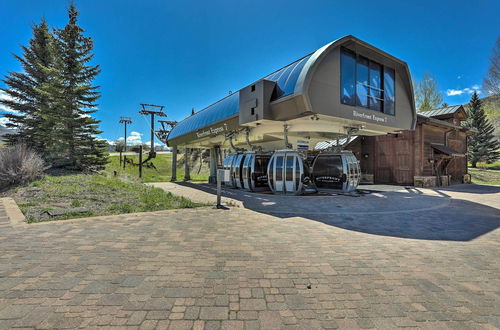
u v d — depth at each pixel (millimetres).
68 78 16969
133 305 2576
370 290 3016
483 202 10477
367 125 13062
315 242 4883
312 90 10008
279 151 12828
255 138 17984
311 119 11414
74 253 4020
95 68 18141
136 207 7941
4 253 3961
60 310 2453
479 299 2842
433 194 13148
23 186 9859
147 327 2221
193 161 43969
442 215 7688
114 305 2564
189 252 4184
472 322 2389
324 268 3652
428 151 18391
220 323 2307
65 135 16375
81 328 2188
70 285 2969
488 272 3602
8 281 3037
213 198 11203
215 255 4078
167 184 19406
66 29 17016
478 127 38438
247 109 11703
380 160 20250
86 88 17125
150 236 5027
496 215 7730
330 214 7688
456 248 4648
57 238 4754
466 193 13703
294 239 5059
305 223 6473
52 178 11609
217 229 5699
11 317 2318
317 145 22578
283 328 2254
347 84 11516
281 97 10445
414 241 5051
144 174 27969
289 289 3000
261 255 4125
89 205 7734
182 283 3088
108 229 5465
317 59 9805
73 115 17125
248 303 2670
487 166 39219
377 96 13000
